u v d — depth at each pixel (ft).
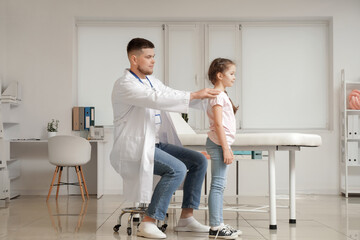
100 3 22.89
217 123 10.39
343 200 20.25
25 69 22.85
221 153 10.68
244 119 23.71
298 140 11.32
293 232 11.68
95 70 23.63
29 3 22.89
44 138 22.71
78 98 23.54
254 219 14.17
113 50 23.65
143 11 22.95
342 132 22.81
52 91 22.81
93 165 23.04
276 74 23.81
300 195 22.36
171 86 23.50
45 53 22.88
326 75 23.72
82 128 22.66
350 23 23.17
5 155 20.67
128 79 10.83
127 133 10.80
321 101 23.71
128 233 11.28
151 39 23.58
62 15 22.93
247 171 20.68
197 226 11.65
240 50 23.68
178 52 23.56
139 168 10.73
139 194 10.49
